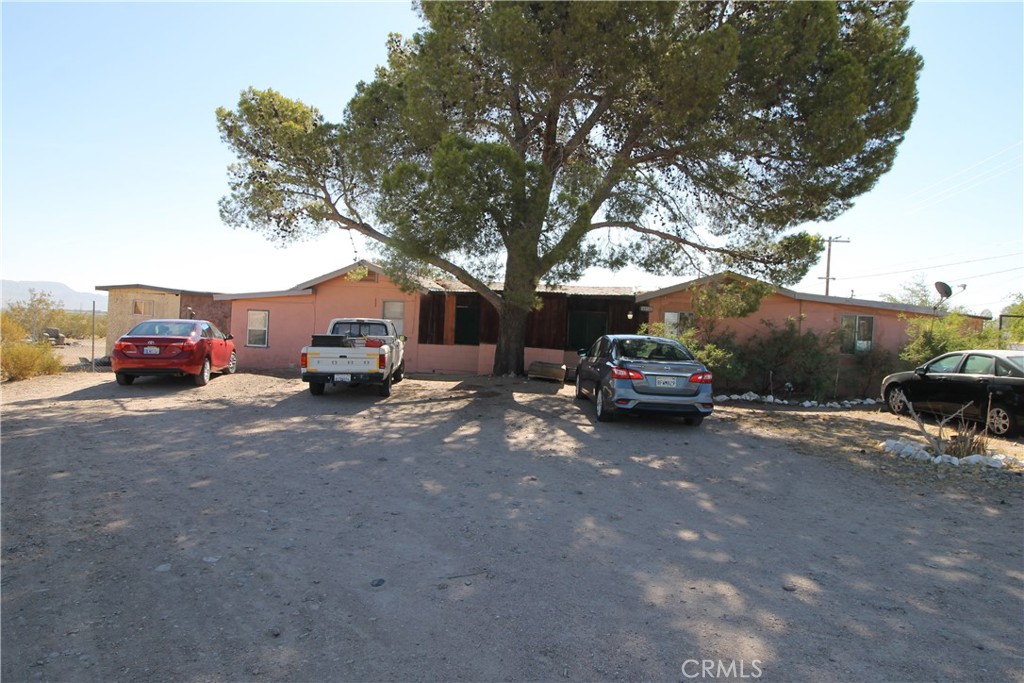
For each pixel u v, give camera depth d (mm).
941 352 15008
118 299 23531
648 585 4156
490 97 14281
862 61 13859
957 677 3158
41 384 14539
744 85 13516
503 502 5922
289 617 3607
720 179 14195
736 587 4164
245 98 15953
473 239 12438
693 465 7758
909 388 12727
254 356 20781
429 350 20516
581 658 3252
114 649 3229
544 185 12430
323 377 12969
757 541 5074
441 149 12148
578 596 3965
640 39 12984
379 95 15492
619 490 6492
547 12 12906
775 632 3570
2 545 4559
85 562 4289
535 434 9484
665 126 13578
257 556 4469
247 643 3318
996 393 10609
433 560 4488
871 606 3932
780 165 14086
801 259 15086
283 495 5973
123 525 5012
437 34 13867
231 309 22406
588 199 13977
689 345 15766
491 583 4125
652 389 9945
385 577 4180
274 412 11148
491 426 10078
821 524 5562
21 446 7848
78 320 37188
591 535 5086
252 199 16188
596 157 16391
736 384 16438
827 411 14055
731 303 15375
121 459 7238
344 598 3863
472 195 11969
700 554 4742
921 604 3979
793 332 15930
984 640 3539
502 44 12922
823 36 12883
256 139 16094
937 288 16453
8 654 3160
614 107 14742
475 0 14297
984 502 6348
